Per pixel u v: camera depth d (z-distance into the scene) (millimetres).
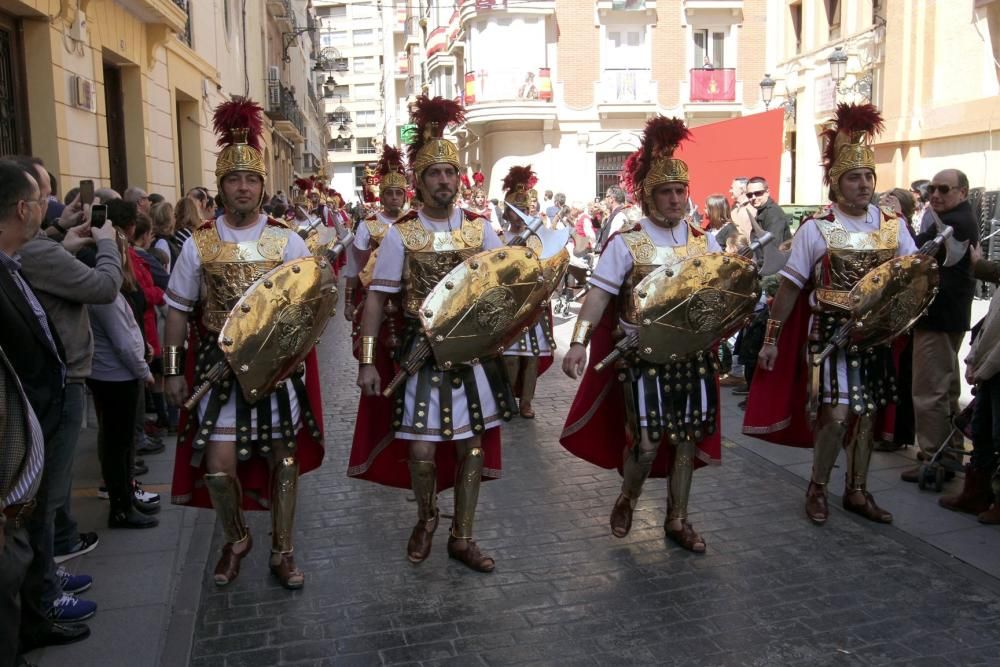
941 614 3523
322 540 4438
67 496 4086
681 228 4137
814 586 3797
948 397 5051
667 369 4074
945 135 15023
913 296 4230
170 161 12508
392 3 64188
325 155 64500
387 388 3875
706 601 3682
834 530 4422
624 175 4359
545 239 4004
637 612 3600
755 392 4758
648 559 4125
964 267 4883
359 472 4121
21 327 2887
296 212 6398
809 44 19672
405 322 3900
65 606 3490
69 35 8594
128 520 4543
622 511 4324
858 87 17406
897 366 5004
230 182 3623
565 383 8141
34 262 3408
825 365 4379
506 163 25406
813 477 4590
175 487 3775
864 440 4492
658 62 25281
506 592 3807
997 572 3873
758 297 4047
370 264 6598
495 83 24609
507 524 4609
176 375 3641
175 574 3992
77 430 3531
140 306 5086
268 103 25250
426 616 3596
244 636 3447
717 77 25234
